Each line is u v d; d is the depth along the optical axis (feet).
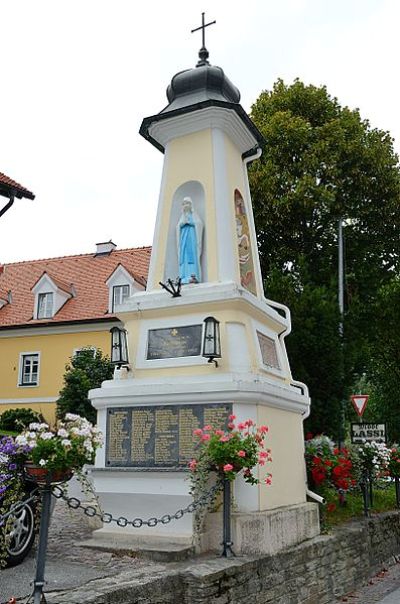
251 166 67.67
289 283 49.19
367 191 68.18
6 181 46.16
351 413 65.62
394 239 71.00
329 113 72.08
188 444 26.23
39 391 92.94
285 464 29.07
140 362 29.37
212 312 28.81
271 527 25.04
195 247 31.35
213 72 33.65
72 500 19.35
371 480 40.24
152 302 29.91
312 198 65.10
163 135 34.17
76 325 92.02
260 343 30.19
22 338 95.76
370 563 35.24
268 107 72.69
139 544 24.36
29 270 107.34
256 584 23.13
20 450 18.95
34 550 23.36
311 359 45.91
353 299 66.08
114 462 27.40
